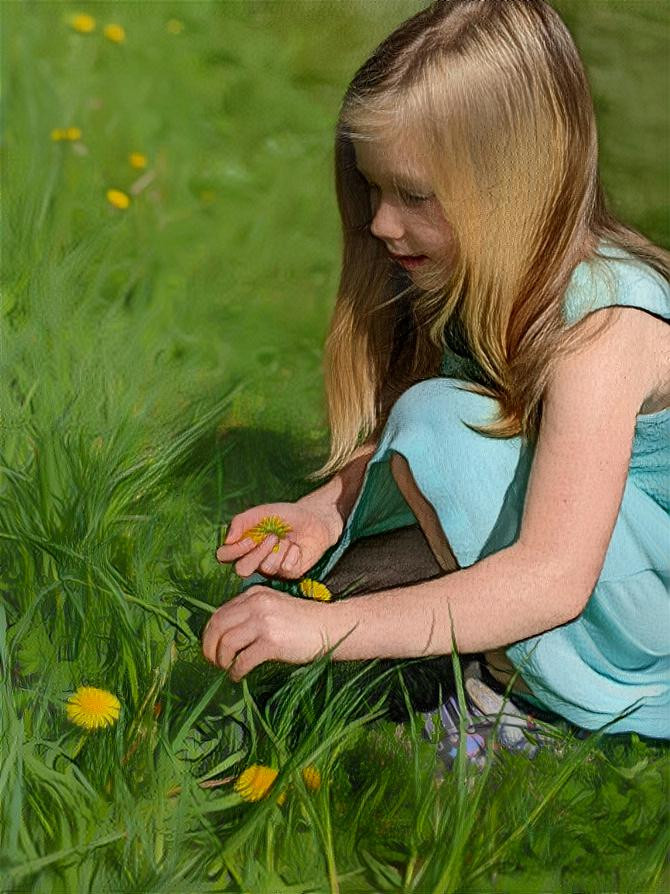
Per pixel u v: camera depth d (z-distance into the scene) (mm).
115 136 4426
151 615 1890
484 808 1631
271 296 3627
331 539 1961
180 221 3941
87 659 1812
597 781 1688
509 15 1662
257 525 1909
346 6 5820
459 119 1605
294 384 3096
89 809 1546
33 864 1404
